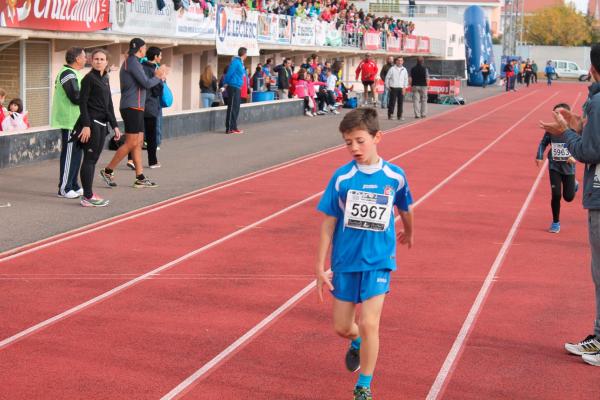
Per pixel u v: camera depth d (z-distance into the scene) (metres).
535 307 9.26
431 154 24.12
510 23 91.44
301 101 35.78
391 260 6.26
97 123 14.22
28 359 7.30
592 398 6.68
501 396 6.68
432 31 74.06
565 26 126.00
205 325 8.35
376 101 42.97
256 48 34.69
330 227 6.35
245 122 30.61
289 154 22.80
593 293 9.90
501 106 48.53
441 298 9.55
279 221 13.80
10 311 8.70
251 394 6.61
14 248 11.38
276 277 10.28
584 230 13.80
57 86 14.80
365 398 6.15
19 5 19.78
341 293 6.32
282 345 7.79
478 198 16.78
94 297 9.26
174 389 6.68
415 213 14.93
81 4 22.33
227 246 11.92
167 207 14.73
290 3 39.34
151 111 18.70
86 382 6.79
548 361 7.52
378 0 85.81
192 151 22.62
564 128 7.24
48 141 19.48
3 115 19.50
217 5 30.88
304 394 6.62
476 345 7.92
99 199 14.53
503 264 11.30
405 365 7.32
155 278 10.12
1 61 22.22
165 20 27.30
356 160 6.33
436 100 50.16
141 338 7.91
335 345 7.81
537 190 18.00
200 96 32.78
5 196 15.06
